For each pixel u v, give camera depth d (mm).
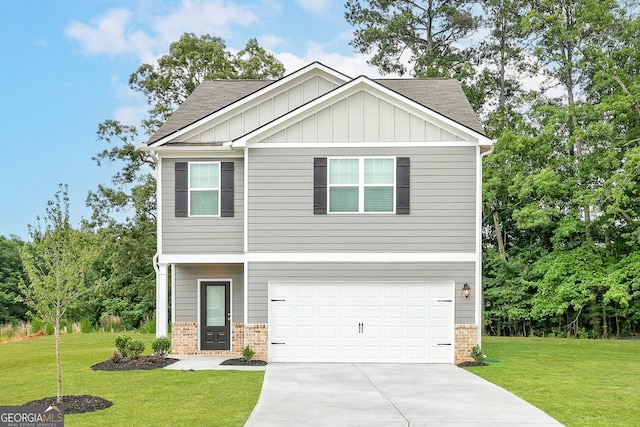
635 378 15805
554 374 16453
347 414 11578
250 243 19078
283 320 18969
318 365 18141
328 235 19016
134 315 39406
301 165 19141
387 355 18828
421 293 18891
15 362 19656
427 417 11352
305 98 21453
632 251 29984
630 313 30953
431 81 24125
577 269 29797
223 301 21062
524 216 30297
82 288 13211
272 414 11570
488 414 11586
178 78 36719
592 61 30016
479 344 18688
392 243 18938
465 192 18891
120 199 35906
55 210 12602
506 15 37969
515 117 34906
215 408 12148
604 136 29297
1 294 43094
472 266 18797
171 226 20047
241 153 20031
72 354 21406
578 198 29125
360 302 18969
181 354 20859
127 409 12070
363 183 19016
